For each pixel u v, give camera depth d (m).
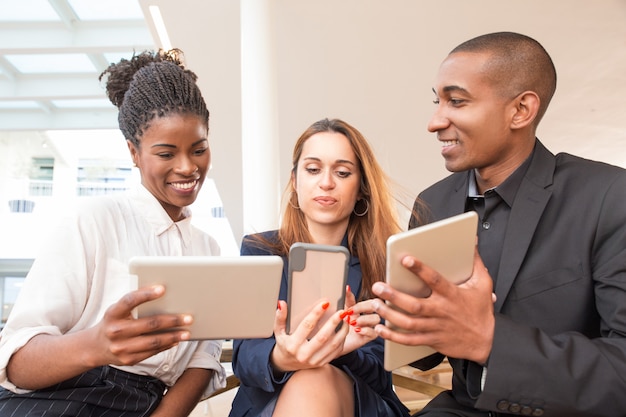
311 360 1.14
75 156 10.55
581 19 3.68
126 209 1.33
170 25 3.41
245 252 1.59
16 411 1.06
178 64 1.49
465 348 1.02
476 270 1.03
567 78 4.34
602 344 1.08
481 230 1.38
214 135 4.54
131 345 0.94
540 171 1.33
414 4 3.55
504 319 1.06
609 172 1.29
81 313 1.21
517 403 1.04
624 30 3.76
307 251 1.13
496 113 1.32
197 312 1.02
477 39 1.37
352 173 1.56
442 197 1.50
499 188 1.33
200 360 1.38
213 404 3.54
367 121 4.84
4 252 10.23
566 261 1.24
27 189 10.46
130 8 4.63
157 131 1.26
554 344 1.05
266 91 3.27
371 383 1.43
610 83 4.39
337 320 1.11
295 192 1.64
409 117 4.77
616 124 5.20
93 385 1.15
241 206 5.77
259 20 3.29
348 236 1.66
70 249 1.19
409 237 0.93
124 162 10.62
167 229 1.37
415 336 0.99
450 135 1.37
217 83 3.91
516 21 3.72
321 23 3.73
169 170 1.29
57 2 4.50
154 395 1.25
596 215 1.23
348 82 4.31
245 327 1.07
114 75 1.40
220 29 3.43
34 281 1.15
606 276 1.18
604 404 1.03
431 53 4.00
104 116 7.05
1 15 4.67
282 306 1.14
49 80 5.89
